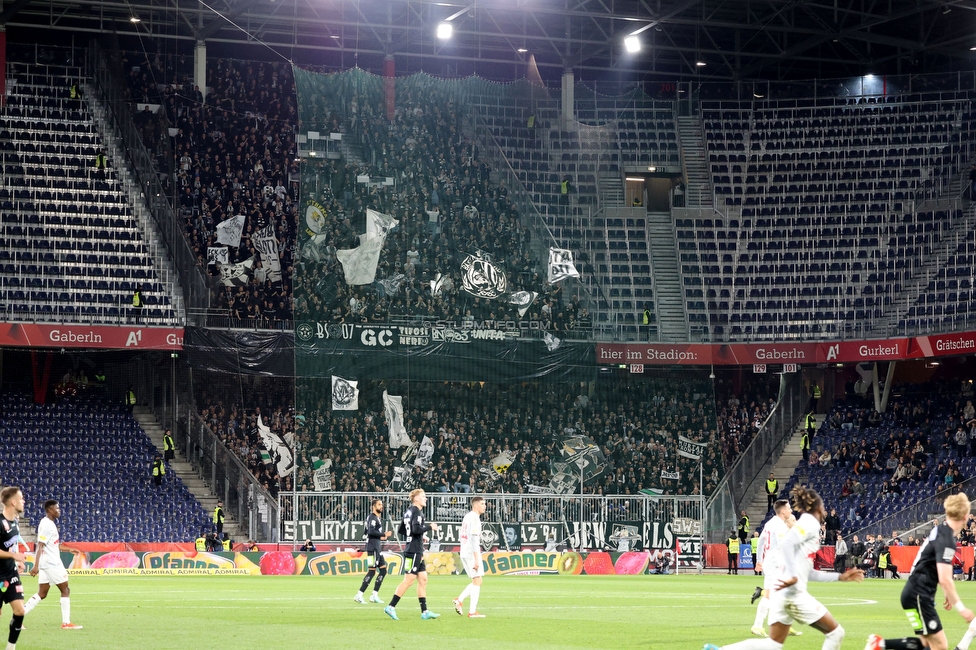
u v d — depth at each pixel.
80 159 59.88
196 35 65.25
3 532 14.86
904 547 48.06
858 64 74.38
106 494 51.75
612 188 66.62
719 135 68.25
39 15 66.62
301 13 67.56
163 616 22.78
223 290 57.03
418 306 57.88
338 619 22.14
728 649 12.99
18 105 61.22
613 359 58.31
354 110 64.00
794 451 60.41
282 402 56.94
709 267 63.09
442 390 56.47
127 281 55.59
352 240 58.91
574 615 24.17
